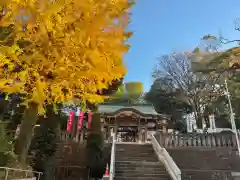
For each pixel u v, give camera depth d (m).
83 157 16.03
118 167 13.89
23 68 4.48
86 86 5.25
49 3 4.02
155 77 44.56
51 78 4.75
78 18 4.50
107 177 11.89
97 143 16.33
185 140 18.81
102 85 5.26
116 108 27.78
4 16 4.00
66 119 19.66
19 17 4.09
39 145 12.02
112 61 5.04
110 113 24.56
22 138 7.55
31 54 4.37
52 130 12.55
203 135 19.00
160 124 25.03
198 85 38.19
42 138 12.18
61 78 4.77
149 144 18.58
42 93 4.72
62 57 4.43
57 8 4.05
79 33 4.43
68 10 4.43
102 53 4.88
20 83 4.54
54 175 13.51
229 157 16.25
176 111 40.50
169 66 42.28
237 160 15.79
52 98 5.66
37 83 4.59
